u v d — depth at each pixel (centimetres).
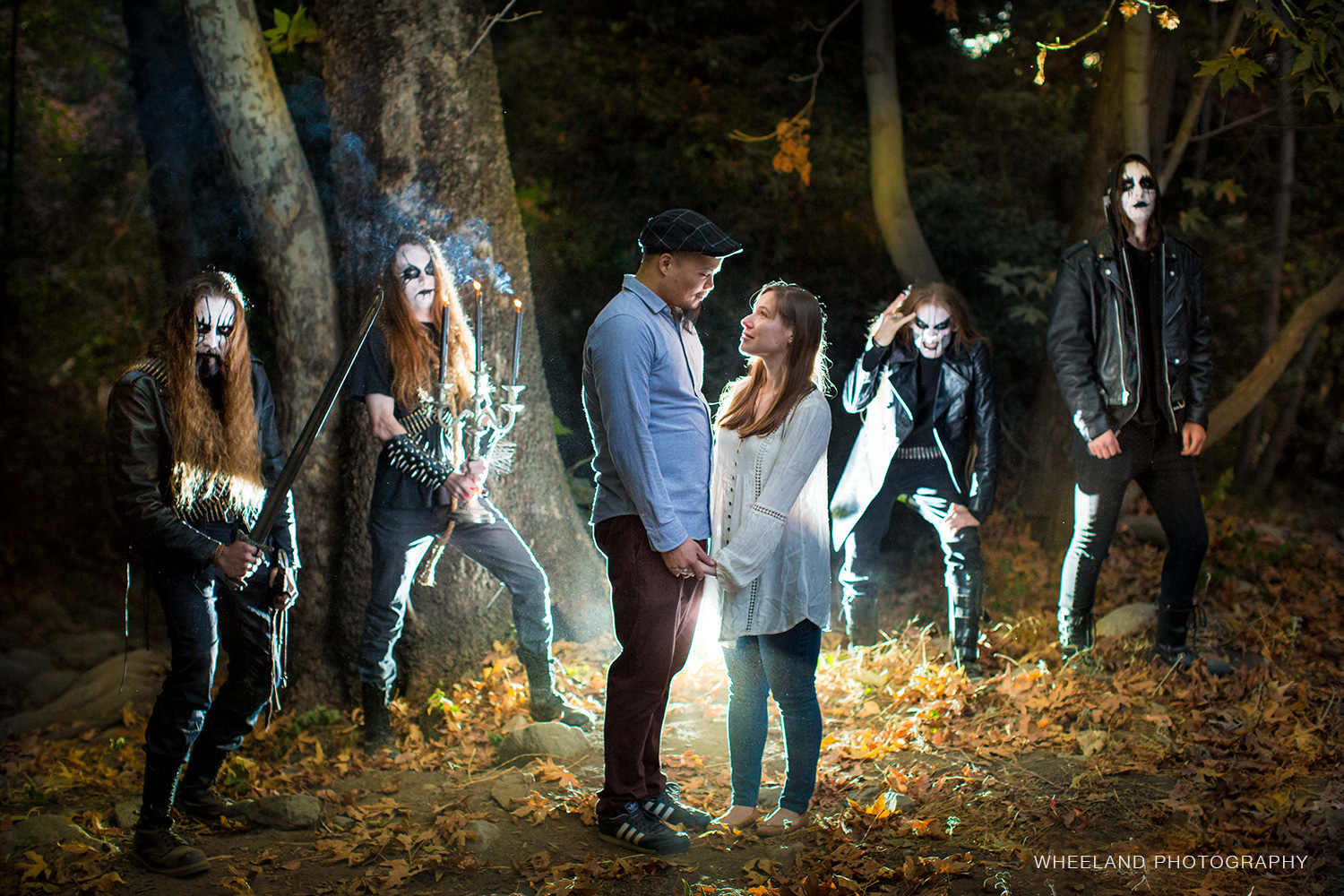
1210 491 923
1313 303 628
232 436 332
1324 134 862
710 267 316
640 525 319
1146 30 615
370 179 462
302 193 454
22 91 894
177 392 320
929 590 636
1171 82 673
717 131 793
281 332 462
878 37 686
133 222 832
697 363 334
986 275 752
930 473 470
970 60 847
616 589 325
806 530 327
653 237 313
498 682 466
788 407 325
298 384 463
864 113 827
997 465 465
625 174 830
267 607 352
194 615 325
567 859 325
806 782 336
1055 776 369
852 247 832
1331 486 1002
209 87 437
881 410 465
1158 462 450
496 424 424
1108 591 579
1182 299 433
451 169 466
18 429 952
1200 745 385
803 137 658
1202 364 444
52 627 733
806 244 829
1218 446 1027
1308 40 427
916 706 430
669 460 320
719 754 407
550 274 810
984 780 366
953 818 341
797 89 812
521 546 423
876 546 490
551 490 516
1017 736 400
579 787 373
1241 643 493
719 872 314
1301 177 914
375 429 405
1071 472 668
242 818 356
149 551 322
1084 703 422
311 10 576
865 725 422
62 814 379
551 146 819
